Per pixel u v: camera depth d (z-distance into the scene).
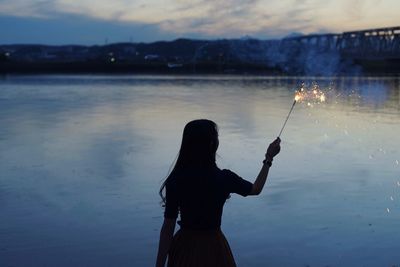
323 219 7.37
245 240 6.58
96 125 19.12
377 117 21.84
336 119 21.00
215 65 110.44
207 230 3.41
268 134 16.34
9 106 28.30
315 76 71.00
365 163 11.40
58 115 23.08
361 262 5.86
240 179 3.47
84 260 5.95
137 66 123.94
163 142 14.71
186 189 3.38
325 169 10.74
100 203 8.24
